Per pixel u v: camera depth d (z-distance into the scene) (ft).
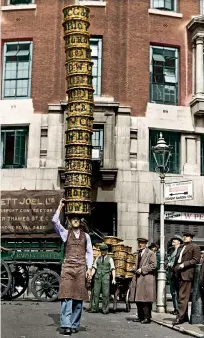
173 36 78.84
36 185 72.59
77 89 62.08
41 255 53.93
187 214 73.97
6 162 75.51
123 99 75.56
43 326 33.45
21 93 77.36
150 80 77.51
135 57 76.79
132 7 78.07
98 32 76.79
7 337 28.43
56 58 76.79
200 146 76.84
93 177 71.97
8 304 48.91
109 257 45.55
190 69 78.33
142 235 71.67
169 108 76.33
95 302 45.37
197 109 75.00
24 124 75.36
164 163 49.93
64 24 62.90
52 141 73.97
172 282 44.68
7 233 55.67
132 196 72.23
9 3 79.71
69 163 62.13
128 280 49.60
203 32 76.95
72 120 62.34
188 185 46.50
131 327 35.65
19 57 78.23
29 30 78.07
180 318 36.63
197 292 37.47
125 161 73.20
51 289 52.85
